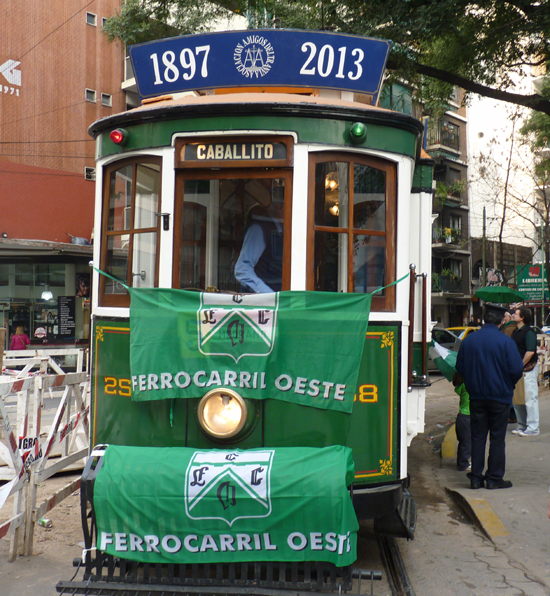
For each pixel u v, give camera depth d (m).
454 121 36.56
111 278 4.19
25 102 21.33
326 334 3.80
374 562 4.28
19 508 4.33
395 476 4.01
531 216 34.59
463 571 4.14
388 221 4.16
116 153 4.25
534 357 8.66
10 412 8.57
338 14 11.68
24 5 21.28
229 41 4.59
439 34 10.81
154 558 3.43
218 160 3.95
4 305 20.14
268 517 3.37
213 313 3.80
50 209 20.88
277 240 3.95
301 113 3.92
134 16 16.36
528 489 5.78
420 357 4.78
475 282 37.81
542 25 10.68
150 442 3.89
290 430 3.77
